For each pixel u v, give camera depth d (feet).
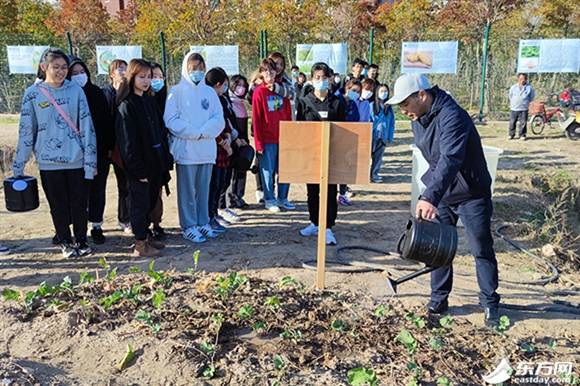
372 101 28.99
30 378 10.84
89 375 11.30
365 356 12.03
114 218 23.15
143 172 17.48
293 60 66.18
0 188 29.96
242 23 69.31
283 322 13.34
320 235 15.24
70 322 13.01
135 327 12.91
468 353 12.47
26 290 15.72
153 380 11.17
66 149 17.24
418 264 18.08
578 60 50.06
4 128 52.19
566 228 23.66
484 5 68.80
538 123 49.24
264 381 11.07
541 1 68.80
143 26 73.15
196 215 20.31
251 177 31.65
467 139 12.67
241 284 15.30
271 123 23.40
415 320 13.64
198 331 12.78
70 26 86.07
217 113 19.69
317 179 14.93
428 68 51.39
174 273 16.38
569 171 33.60
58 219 18.11
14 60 58.13
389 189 29.25
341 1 75.97
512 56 61.41
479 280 13.99
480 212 13.58
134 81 17.01
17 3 88.02
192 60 18.86
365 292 15.67
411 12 74.02
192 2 69.26
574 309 14.90
